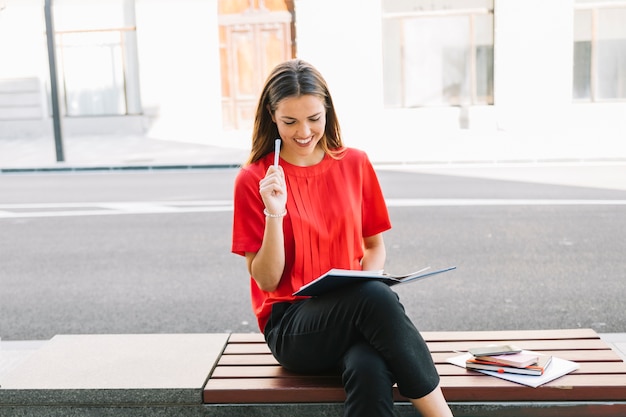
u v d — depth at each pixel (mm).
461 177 11125
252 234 2650
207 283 5719
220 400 2449
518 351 2588
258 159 2768
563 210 8328
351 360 2273
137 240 7453
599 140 14391
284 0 17391
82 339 3018
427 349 2301
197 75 17750
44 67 17953
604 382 2418
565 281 5473
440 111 16750
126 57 17953
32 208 9609
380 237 2930
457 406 2412
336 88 16859
